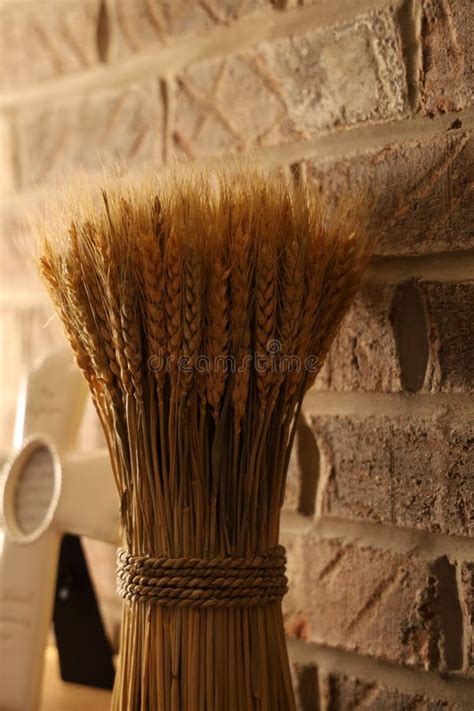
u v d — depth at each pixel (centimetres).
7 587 98
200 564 72
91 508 94
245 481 73
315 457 93
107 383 75
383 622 86
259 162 96
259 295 71
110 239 72
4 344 129
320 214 79
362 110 87
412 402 84
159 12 108
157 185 78
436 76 82
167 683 72
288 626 94
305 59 92
